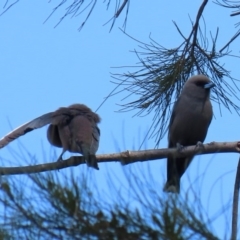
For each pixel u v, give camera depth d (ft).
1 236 16.37
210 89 37.86
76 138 33.78
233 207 25.73
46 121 34.76
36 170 17.83
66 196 16.56
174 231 15.84
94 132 34.81
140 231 15.98
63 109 35.86
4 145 29.99
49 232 16.58
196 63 34.30
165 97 34.12
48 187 16.70
